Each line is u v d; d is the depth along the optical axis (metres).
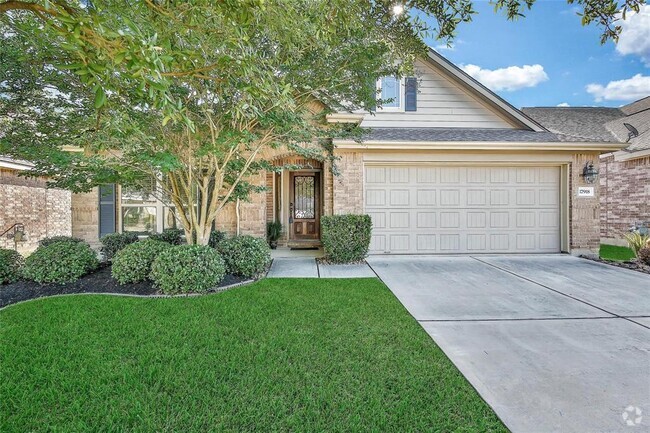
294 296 4.84
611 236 11.68
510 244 8.77
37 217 10.41
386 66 5.11
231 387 2.46
